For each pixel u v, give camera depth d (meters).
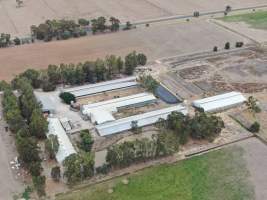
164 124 136.25
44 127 131.00
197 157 125.56
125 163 119.94
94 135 134.50
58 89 160.25
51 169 118.81
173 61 183.38
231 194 112.06
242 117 144.62
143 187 113.81
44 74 161.00
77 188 112.94
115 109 145.75
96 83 163.62
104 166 118.06
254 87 163.50
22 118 136.38
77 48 195.25
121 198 110.00
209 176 118.25
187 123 133.50
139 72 173.00
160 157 124.81
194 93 158.62
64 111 146.25
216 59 185.25
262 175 119.00
